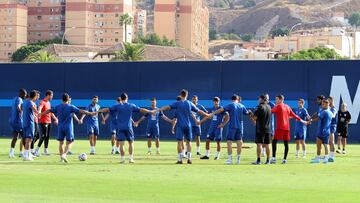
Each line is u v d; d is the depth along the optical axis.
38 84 56.72
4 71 57.19
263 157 35.44
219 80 53.31
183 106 31.17
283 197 19.88
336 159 34.53
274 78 52.50
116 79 55.31
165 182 23.22
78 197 19.58
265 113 30.95
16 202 18.42
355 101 51.28
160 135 54.00
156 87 54.50
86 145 45.44
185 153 35.19
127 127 31.03
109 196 19.83
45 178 24.05
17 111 33.53
